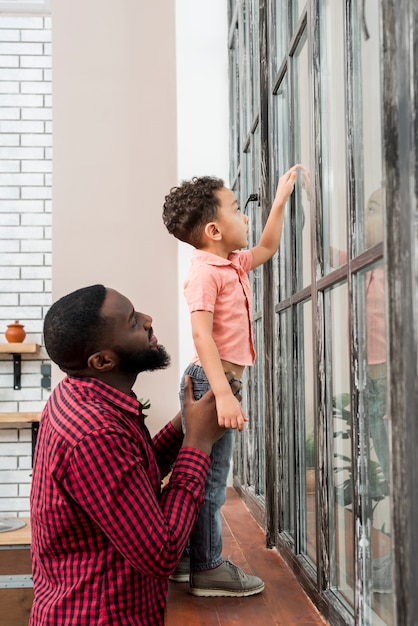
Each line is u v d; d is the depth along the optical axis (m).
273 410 2.18
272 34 2.22
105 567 1.27
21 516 4.03
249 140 2.77
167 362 1.46
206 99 3.58
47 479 1.28
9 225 4.23
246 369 2.89
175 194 1.77
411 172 0.86
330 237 1.55
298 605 1.64
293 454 1.95
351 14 1.34
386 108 0.94
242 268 1.79
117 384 1.43
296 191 1.92
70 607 1.26
